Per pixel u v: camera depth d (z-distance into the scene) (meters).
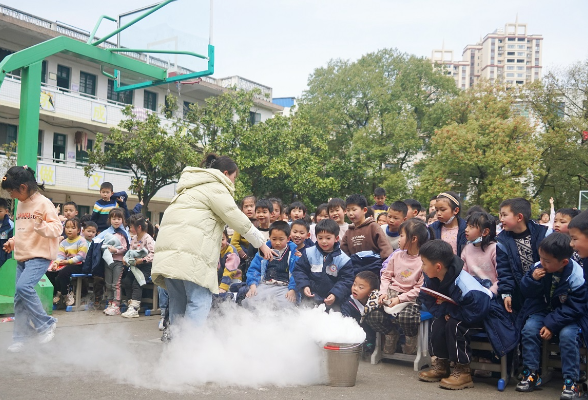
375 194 9.39
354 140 26.23
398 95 27.62
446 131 23.80
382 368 4.70
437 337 4.14
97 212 8.80
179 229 4.06
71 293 7.75
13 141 17.72
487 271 4.53
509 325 4.14
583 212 4.00
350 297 5.04
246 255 6.66
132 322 6.67
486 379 4.45
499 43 121.62
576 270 3.94
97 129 21.66
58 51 7.10
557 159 24.83
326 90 28.77
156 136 17.89
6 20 17.95
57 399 3.32
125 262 7.19
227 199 4.14
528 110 26.97
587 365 3.99
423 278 4.45
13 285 6.62
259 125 21.89
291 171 21.72
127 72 8.55
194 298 4.11
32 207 5.02
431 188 24.17
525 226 4.39
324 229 5.17
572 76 25.98
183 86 24.50
